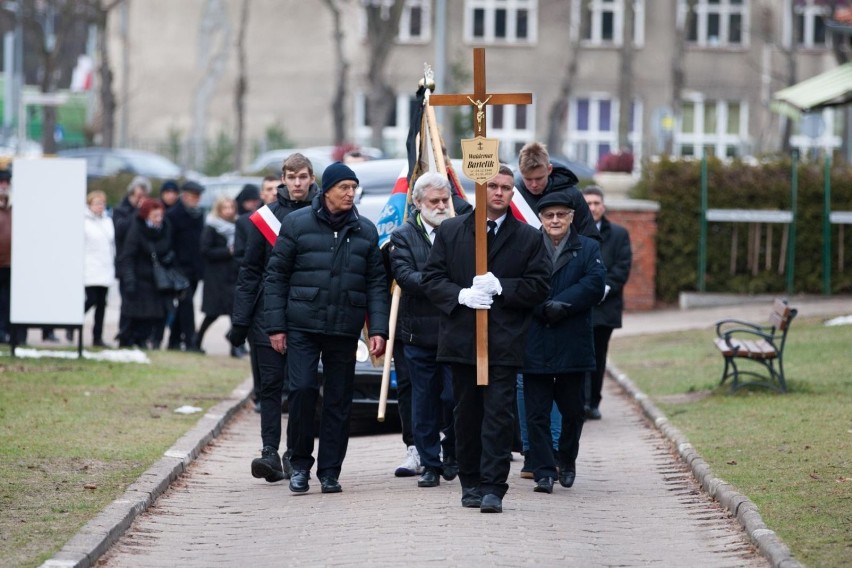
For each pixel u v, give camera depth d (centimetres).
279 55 11400
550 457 2267
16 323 3694
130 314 4266
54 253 3691
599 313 3050
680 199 6122
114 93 10888
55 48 9806
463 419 2077
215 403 3194
